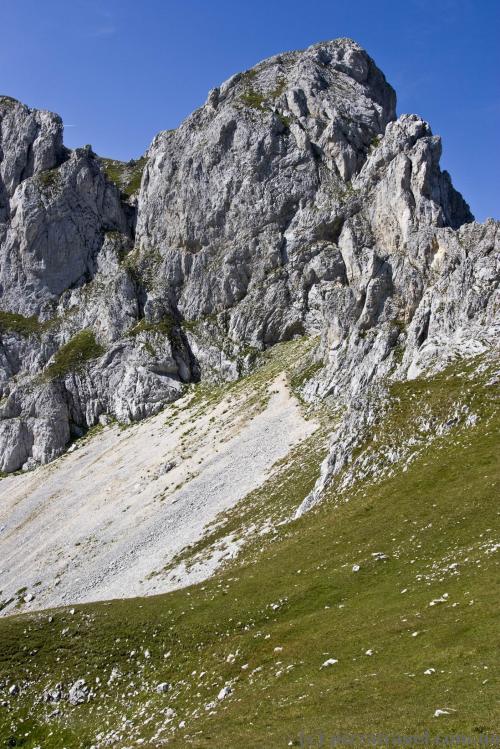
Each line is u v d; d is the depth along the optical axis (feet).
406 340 315.17
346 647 111.75
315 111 525.34
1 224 579.07
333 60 587.27
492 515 144.36
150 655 157.79
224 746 90.53
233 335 460.55
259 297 463.42
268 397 366.02
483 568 119.55
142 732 125.49
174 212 528.22
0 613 260.01
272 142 503.20
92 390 467.11
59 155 611.88
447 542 141.69
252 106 532.32
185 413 414.21
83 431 458.50
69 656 170.81
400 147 452.35
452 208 472.44
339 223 461.78
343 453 221.46
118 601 196.65
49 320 536.42
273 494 251.19
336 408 313.32
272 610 148.46
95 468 389.39
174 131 571.28
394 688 88.28
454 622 101.91
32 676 168.14
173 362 455.22
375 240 432.66
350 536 168.14
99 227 575.79
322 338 374.43
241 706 108.17
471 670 85.20
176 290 506.48
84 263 561.43
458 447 187.21
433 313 294.46
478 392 205.46
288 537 196.95
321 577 152.35
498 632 92.84
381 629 112.06
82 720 146.72
